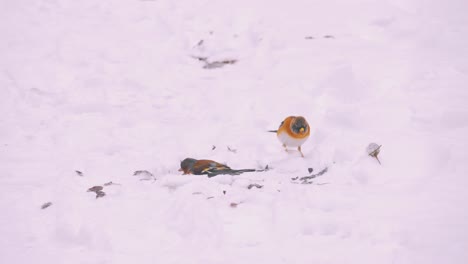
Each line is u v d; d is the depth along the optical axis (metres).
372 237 7.91
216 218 8.55
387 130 11.62
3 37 18.25
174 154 11.80
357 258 7.45
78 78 16.02
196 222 8.39
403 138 10.99
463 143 10.63
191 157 11.69
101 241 8.10
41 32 18.70
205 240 8.10
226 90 15.23
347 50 16.36
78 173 10.63
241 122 13.52
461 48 15.95
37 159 11.45
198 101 14.82
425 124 11.73
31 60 16.83
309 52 16.56
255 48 17.78
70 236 8.30
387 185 9.57
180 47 18.38
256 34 18.38
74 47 17.72
